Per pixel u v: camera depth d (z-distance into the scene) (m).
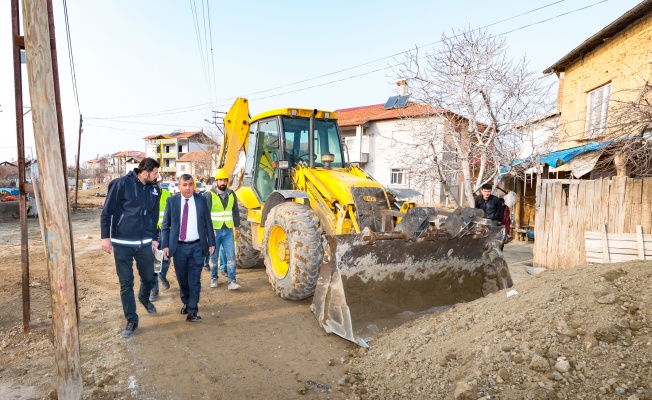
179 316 4.64
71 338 2.48
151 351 3.72
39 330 3.99
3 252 8.06
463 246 4.73
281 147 5.93
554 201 7.00
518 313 3.33
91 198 31.53
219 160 7.57
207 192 5.70
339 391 3.12
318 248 4.70
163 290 5.68
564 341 2.87
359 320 4.05
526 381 2.64
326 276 4.20
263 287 5.88
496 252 4.80
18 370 3.26
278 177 6.09
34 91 2.27
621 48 9.41
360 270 4.21
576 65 11.49
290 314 4.75
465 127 9.84
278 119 6.01
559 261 6.96
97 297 5.23
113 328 4.23
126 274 4.04
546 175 11.70
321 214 5.23
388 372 3.22
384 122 23.88
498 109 8.91
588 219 6.62
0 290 5.32
